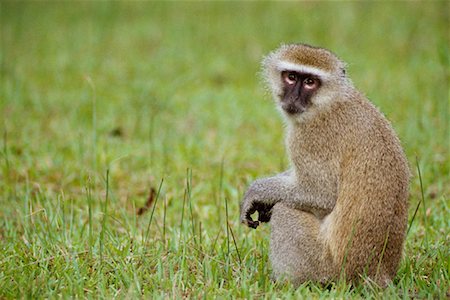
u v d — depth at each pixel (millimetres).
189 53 23938
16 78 21312
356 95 10031
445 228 11305
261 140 16328
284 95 10258
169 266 9695
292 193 9859
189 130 17234
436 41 22812
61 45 25641
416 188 13094
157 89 20188
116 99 19609
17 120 17688
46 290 8961
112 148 15641
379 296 8742
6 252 10375
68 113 18422
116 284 9336
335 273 9320
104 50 24891
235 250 10586
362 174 9328
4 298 8797
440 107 16922
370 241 9164
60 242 10680
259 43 24750
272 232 9727
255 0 30266
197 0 30938
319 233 9469
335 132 9727
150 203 12695
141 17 29031
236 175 14102
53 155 15266
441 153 14789
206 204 12828
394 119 16750
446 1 26734
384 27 25344
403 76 20359
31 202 12117
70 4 31672
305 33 25406
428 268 9961
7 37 26516
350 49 23297
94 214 11984
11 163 14516
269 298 8797
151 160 14609
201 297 8844
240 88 20422
